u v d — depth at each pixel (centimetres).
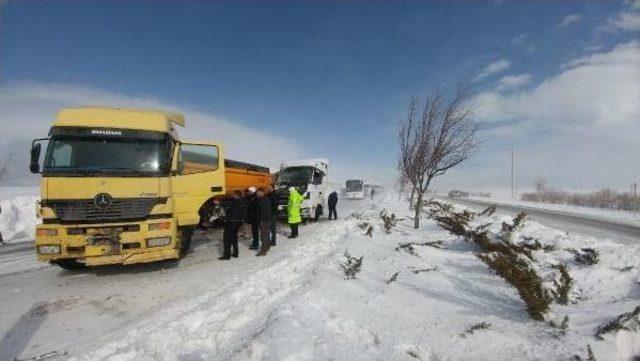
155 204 685
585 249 660
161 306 538
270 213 911
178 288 623
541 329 396
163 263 809
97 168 665
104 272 736
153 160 697
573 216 2236
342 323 393
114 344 396
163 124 731
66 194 643
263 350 333
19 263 830
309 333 365
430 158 1168
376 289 520
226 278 675
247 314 452
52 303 560
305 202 1519
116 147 686
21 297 590
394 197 4297
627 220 2016
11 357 393
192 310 494
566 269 581
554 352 340
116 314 513
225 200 1158
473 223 1299
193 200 815
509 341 365
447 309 457
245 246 1027
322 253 819
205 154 846
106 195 656
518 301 491
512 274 502
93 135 680
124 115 715
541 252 747
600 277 557
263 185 1530
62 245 638
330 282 525
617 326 375
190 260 838
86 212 649
